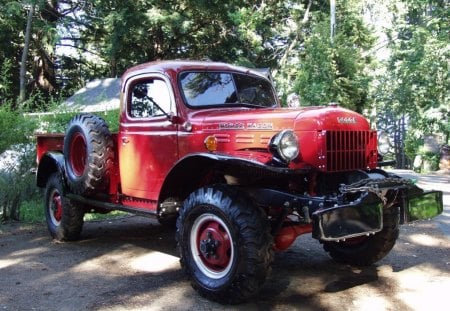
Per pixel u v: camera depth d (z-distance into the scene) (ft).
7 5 80.43
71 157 19.22
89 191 18.22
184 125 15.71
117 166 18.31
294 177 14.11
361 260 16.08
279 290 14.29
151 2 84.02
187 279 15.38
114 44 84.07
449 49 56.80
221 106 16.62
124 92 17.98
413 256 17.92
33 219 25.21
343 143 14.08
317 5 87.51
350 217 12.38
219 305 13.19
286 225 14.15
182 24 82.79
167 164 16.21
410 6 65.26
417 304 13.11
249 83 17.88
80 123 18.34
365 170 14.76
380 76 68.28
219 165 14.28
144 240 20.93
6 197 25.04
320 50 53.83
